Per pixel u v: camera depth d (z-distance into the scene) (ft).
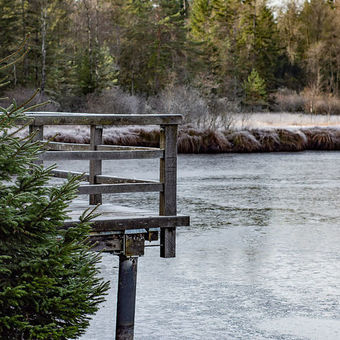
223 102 151.74
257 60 289.12
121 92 181.37
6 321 17.30
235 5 305.53
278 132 143.43
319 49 292.20
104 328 29.96
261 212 62.54
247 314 32.48
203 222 57.00
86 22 251.39
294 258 44.27
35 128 24.17
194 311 32.81
